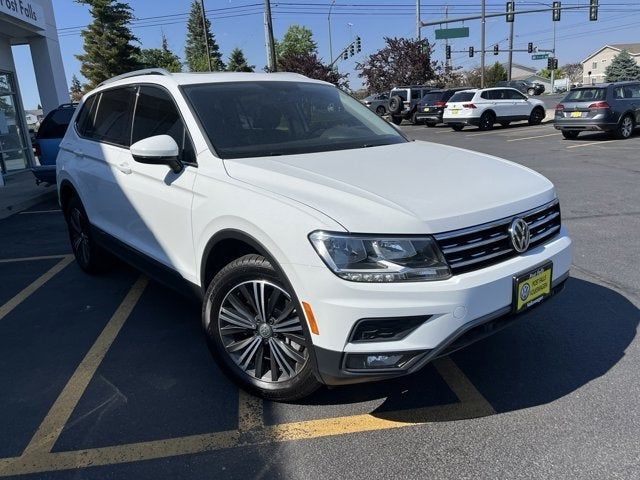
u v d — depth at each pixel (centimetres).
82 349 403
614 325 409
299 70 4006
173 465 275
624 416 300
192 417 314
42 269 605
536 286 295
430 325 260
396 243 258
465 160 358
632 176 1026
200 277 345
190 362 378
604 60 11319
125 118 449
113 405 329
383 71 3838
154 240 395
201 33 8981
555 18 3278
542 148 1546
